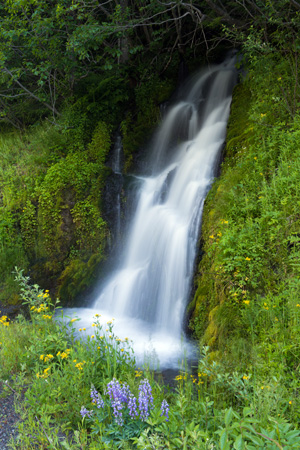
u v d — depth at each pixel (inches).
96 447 110.2
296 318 139.7
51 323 202.4
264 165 222.5
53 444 109.8
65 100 419.8
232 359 150.2
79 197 331.6
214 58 445.1
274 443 81.4
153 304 263.9
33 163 363.3
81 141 377.4
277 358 131.7
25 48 407.8
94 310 290.4
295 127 225.8
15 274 316.8
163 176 333.4
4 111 428.1
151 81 431.8
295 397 114.7
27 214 331.6
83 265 315.6
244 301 163.3
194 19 351.6
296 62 250.2
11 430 126.9
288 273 168.1
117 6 352.8
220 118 354.3
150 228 289.9
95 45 349.7
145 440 101.1
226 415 90.4
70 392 139.7
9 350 176.1
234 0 366.6
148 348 210.5
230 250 182.5
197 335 206.7
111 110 404.5
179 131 381.7
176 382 169.2
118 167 371.9
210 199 243.3
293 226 178.1
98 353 161.9
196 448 93.5
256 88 289.1
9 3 364.8
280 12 280.1
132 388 132.2
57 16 335.3
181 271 247.6
